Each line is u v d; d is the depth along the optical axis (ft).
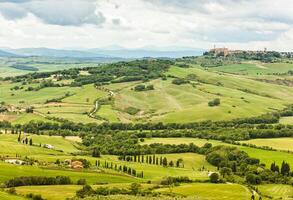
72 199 553.23
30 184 642.22
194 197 598.34
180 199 573.74
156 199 563.89
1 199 524.52
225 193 642.22
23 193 577.43
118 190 618.03
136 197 572.51
